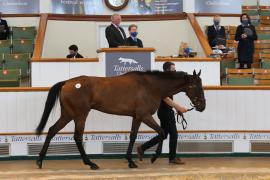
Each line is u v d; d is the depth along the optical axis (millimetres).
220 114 15656
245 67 20328
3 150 15305
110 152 15516
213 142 15688
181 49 19422
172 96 14961
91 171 13438
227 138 15680
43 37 19953
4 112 15281
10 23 21734
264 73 19109
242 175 12672
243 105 15672
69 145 15422
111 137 15484
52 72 16156
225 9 22391
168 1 22344
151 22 22250
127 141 15500
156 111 14648
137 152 14703
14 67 19547
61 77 16156
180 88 14242
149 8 22359
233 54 21016
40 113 15320
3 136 15305
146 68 15484
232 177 12344
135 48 15461
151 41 22250
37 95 15336
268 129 15680
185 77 14164
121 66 15484
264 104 15680
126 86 14000
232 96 15656
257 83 18922
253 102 15680
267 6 25047
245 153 15695
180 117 15602
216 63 16609
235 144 15695
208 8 22297
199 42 20328
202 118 15664
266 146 15719
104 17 22156
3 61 19578
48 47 21641
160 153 14547
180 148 15664
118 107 13977
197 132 15648
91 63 16109
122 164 14539
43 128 13828
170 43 22188
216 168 13773
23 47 20828
